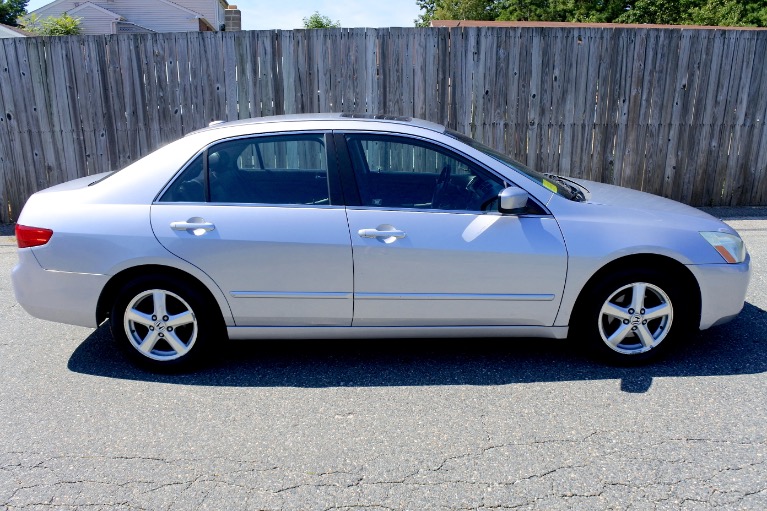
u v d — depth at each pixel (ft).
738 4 83.82
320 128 12.60
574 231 12.07
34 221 12.33
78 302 12.30
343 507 8.53
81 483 9.15
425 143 12.55
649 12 90.79
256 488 8.98
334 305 12.23
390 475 9.23
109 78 23.58
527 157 24.36
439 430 10.44
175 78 23.53
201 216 12.03
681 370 12.46
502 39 23.20
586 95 23.85
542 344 13.96
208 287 12.14
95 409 11.32
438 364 13.03
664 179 24.91
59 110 23.89
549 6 109.29
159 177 12.32
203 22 90.48
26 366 13.14
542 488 8.87
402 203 12.31
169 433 10.48
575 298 12.26
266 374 12.68
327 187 12.30
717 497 8.62
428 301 12.19
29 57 23.39
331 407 11.28
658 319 12.62
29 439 10.34
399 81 23.50
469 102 23.76
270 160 12.57
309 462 9.60
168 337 12.54
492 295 12.17
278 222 11.98
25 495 8.88
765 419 10.61
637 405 11.12
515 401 11.37
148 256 11.95
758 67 23.91
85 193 12.50
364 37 23.11
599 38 23.31
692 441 9.98
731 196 25.38
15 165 24.44
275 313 12.34
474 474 9.22
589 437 10.14
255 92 23.58
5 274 19.45
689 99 24.11
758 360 12.85
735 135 24.63
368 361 13.24
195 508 8.57
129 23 82.38
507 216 12.09
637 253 12.09
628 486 8.88
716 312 12.53
